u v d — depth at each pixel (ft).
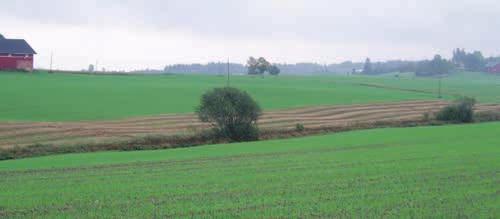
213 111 244.42
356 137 237.66
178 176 131.64
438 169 136.15
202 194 105.29
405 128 282.77
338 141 221.05
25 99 341.21
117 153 196.44
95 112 308.60
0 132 235.81
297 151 186.29
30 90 378.12
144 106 336.90
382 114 338.95
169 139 236.22
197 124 276.82
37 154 201.98
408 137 233.14
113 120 284.82
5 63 512.63
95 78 487.61
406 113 344.90
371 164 147.74
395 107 371.76
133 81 481.05
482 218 83.92
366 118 321.93
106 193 108.37
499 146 192.75
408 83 615.16
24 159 181.57
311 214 86.69
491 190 106.42
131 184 120.16
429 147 192.13
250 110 247.91
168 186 116.06
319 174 130.31
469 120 321.93
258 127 272.92
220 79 564.71
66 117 288.10
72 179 130.00
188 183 119.85
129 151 208.85
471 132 253.24
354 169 138.21
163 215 86.99
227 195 103.65
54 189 114.73
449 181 117.50
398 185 112.98
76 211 90.99
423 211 88.28
